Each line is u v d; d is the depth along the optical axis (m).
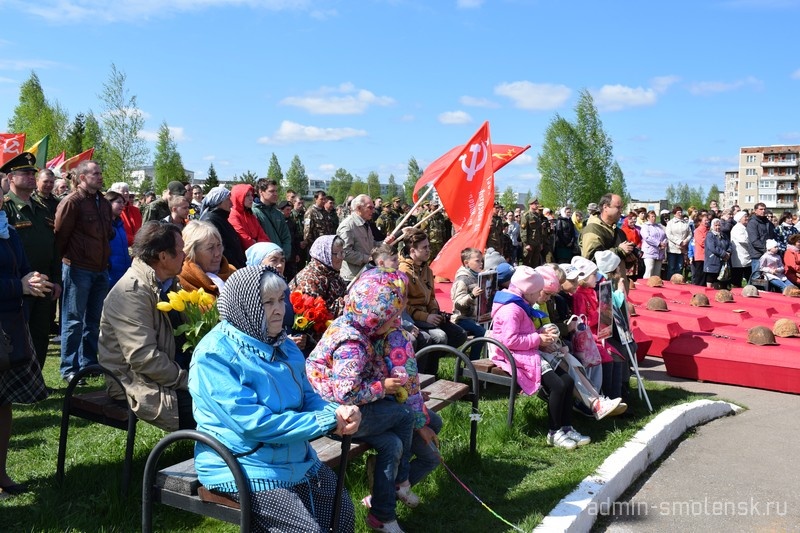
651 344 9.40
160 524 3.79
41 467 4.49
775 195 135.25
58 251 6.60
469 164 8.72
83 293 6.71
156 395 3.89
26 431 5.22
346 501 3.36
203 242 4.85
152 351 3.91
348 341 3.63
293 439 2.91
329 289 5.75
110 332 4.03
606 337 6.43
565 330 6.29
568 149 60.84
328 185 166.25
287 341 3.29
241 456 2.93
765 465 5.54
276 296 3.04
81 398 4.25
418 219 16.12
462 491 4.49
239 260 6.88
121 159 34.59
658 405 6.87
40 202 7.22
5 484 4.09
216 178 43.56
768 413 7.05
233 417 2.86
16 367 4.00
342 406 3.07
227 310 3.00
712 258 16.48
